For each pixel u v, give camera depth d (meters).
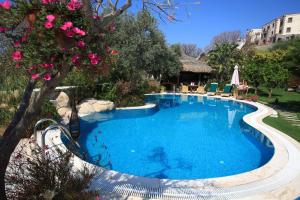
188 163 8.45
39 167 3.87
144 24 20.06
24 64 2.52
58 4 2.30
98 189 4.92
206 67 34.84
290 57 16.94
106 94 16.16
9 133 2.71
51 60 2.43
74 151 7.24
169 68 27.52
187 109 19.22
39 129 8.40
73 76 13.91
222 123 14.62
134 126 13.09
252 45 48.62
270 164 6.74
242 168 8.11
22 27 2.39
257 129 10.91
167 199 4.79
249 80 25.22
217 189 5.27
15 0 2.21
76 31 2.26
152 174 7.54
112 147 9.77
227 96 25.44
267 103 20.22
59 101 11.83
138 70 21.12
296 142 8.89
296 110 16.77
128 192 4.95
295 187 5.47
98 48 2.70
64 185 3.76
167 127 13.26
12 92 9.29
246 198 4.95
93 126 12.63
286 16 84.00
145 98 21.44
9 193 3.54
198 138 11.46
